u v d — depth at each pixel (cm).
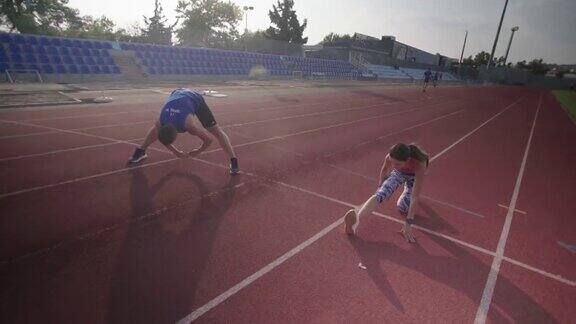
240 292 306
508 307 319
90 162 595
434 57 7119
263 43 3459
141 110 1088
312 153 782
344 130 1076
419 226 464
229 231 409
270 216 455
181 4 4094
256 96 1688
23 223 388
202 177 570
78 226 391
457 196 597
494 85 6134
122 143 720
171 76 2142
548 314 314
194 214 442
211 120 555
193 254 357
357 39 4866
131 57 2055
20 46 1642
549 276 375
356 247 397
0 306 267
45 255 334
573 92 6316
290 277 333
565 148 1138
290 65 3234
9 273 305
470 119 1625
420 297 321
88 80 1775
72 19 3238
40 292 286
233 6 4153
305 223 445
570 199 635
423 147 958
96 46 1936
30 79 1592
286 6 4762
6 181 494
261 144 814
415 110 1758
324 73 3591
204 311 280
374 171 691
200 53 2455
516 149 1043
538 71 8744
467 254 404
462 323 294
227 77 2514
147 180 537
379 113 1522
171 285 308
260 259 358
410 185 473
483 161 861
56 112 971
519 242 448
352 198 542
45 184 494
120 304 280
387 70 4803
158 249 360
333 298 309
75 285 297
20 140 690
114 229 391
